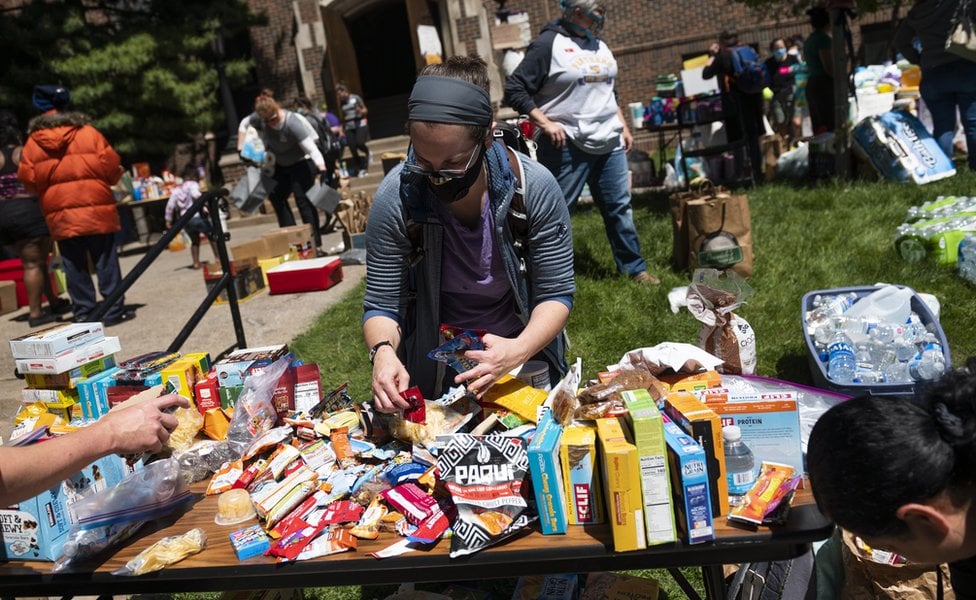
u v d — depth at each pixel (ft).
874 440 4.43
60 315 22.76
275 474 6.93
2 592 6.21
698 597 7.23
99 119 47.29
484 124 6.35
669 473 5.48
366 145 49.62
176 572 5.92
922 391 4.84
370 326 7.51
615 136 15.65
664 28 55.72
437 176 6.45
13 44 45.88
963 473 4.36
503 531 5.64
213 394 8.06
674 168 33.86
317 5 53.01
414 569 5.69
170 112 49.85
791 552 5.32
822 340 11.20
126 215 43.50
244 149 25.88
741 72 26.84
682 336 14.28
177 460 7.16
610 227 16.69
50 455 5.57
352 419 7.59
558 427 6.06
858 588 7.10
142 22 49.03
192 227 28.22
